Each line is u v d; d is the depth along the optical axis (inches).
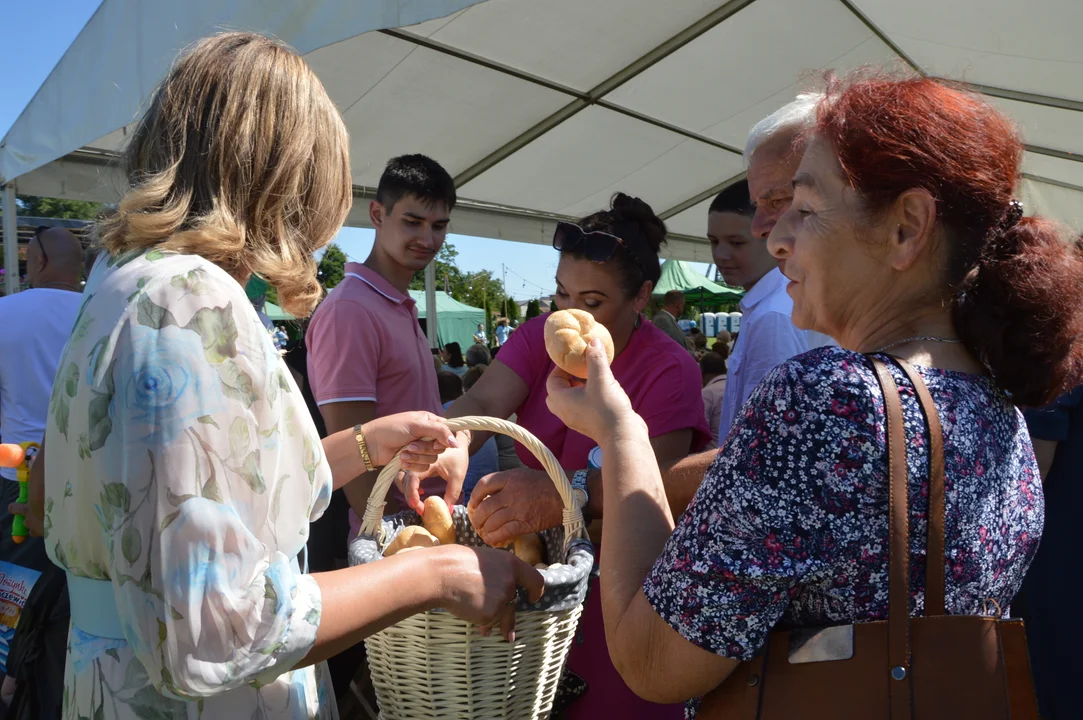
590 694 64.2
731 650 33.7
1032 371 36.3
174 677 33.3
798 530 32.6
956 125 35.2
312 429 41.1
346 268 99.5
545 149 209.6
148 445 32.9
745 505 33.1
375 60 146.0
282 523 39.2
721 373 197.3
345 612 38.7
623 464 43.2
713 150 236.4
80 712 37.9
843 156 35.9
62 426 36.5
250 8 108.9
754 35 169.6
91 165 180.7
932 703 31.5
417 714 48.3
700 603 33.8
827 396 33.3
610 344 53.1
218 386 34.4
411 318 102.3
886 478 32.5
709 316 740.0
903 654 31.9
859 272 37.3
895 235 35.8
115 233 39.1
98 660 37.4
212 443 33.9
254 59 40.8
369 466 59.7
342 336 90.9
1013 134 37.3
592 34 154.5
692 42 167.9
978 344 36.7
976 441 34.5
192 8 121.5
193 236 37.1
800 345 84.1
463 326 866.8
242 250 39.8
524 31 147.0
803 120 60.7
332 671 86.8
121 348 34.0
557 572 48.5
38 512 75.0
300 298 44.1
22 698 90.1
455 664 46.9
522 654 48.7
